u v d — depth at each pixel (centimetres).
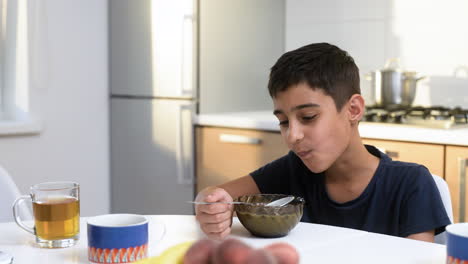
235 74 314
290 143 122
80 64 314
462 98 269
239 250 61
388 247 104
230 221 114
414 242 107
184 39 298
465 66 267
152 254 101
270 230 109
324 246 105
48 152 305
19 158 294
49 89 304
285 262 66
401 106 256
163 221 126
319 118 120
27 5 295
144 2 312
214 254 62
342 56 127
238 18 313
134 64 318
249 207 110
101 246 95
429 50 278
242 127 276
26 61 297
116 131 327
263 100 330
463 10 266
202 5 297
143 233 98
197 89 299
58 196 107
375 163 133
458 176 212
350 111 128
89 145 321
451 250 88
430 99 279
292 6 329
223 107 310
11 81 302
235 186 145
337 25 310
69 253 102
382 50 293
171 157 309
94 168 324
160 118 311
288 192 147
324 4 315
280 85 120
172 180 310
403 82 255
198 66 298
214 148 290
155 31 309
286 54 126
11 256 96
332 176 135
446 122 224
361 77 302
